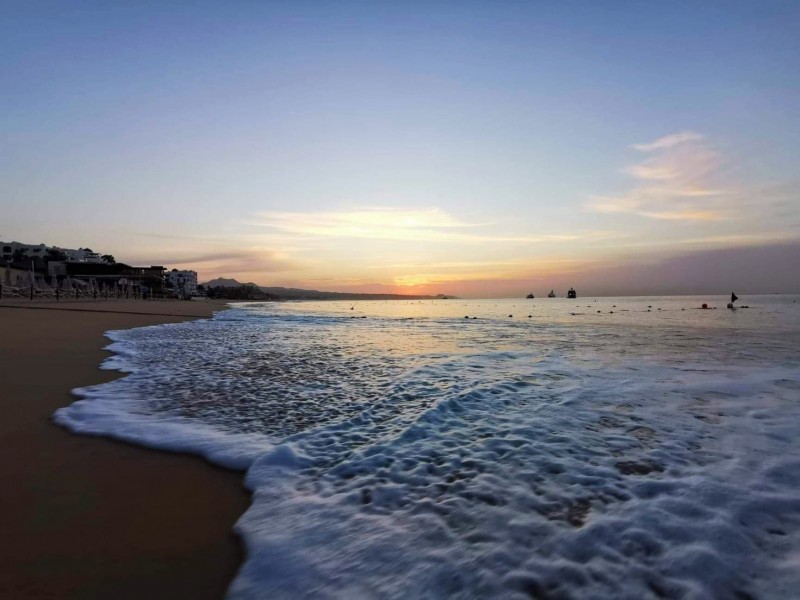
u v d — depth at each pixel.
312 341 15.80
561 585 2.52
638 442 4.87
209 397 6.88
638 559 2.76
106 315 27.73
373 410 6.20
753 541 2.96
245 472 4.13
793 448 4.70
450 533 3.06
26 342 12.68
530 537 3.00
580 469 4.14
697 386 7.73
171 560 2.75
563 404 6.48
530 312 50.12
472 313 49.16
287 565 2.70
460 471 4.11
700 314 38.75
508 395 7.05
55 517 3.23
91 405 6.21
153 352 12.05
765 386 7.73
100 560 2.73
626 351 12.85
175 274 134.62
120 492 3.66
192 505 3.47
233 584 2.53
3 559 2.71
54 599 2.36
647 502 3.49
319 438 5.01
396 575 2.61
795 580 2.56
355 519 3.25
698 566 2.68
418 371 9.31
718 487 3.74
